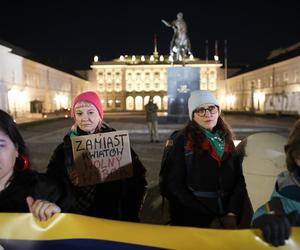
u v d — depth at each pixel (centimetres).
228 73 8225
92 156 299
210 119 286
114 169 305
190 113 296
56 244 207
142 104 8738
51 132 2041
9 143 219
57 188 246
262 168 344
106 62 8669
